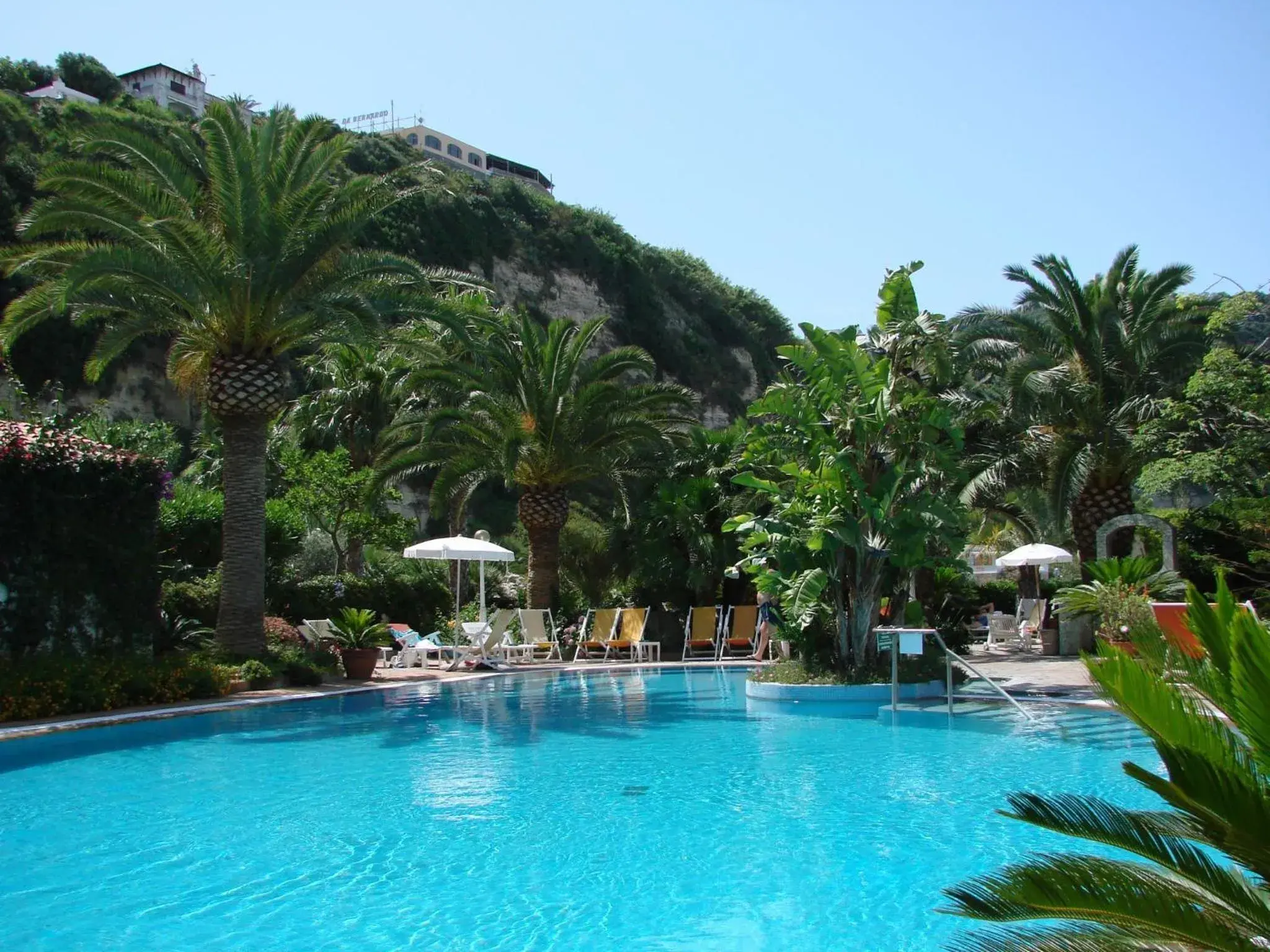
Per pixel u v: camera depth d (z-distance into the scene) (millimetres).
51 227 15375
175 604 18906
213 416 18641
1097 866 3088
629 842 6582
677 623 27500
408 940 4816
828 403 15117
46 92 59031
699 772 9047
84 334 41875
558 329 24578
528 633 23203
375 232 58594
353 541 27469
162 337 45594
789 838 6652
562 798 7992
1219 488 21391
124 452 15164
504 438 23734
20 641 13219
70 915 5172
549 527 25672
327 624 19578
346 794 8164
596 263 73250
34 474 13531
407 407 30203
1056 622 22953
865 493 14578
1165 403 20922
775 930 4926
